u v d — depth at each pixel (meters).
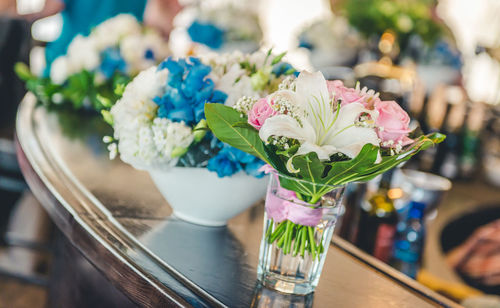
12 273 2.91
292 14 6.47
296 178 0.97
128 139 1.22
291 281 1.05
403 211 1.75
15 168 3.03
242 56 1.33
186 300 0.96
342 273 1.21
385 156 0.93
